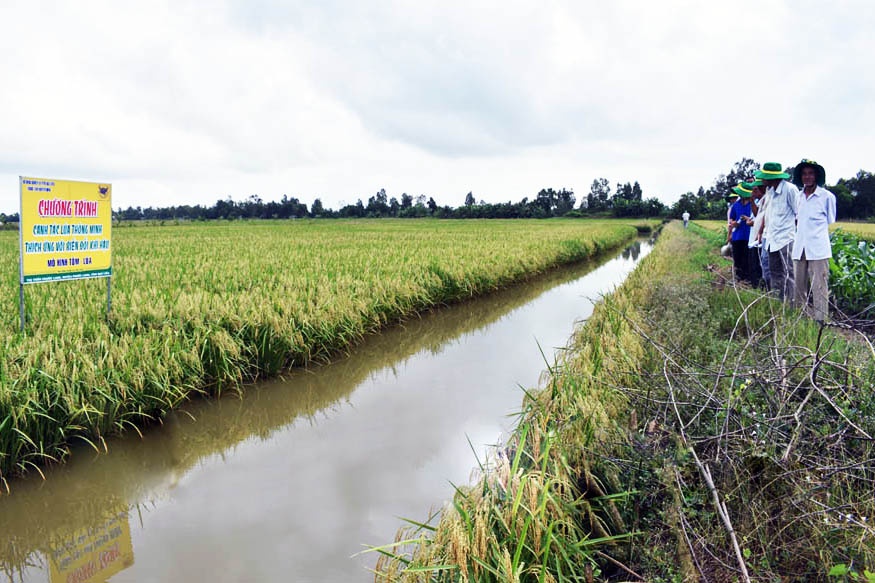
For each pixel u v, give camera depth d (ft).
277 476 14.52
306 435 17.11
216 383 19.58
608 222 189.37
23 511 13.26
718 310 21.83
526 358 25.22
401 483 13.92
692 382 12.57
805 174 21.27
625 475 10.59
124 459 15.56
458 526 8.36
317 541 11.62
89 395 15.26
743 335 18.61
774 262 25.62
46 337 17.44
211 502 13.30
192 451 16.30
